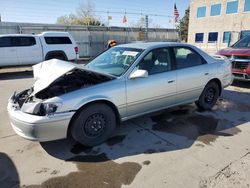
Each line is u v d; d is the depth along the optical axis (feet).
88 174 9.46
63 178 9.23
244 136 12.73
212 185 8.68
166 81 13.53
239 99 19.89
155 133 13.15
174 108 17.21
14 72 38.81
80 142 11.21
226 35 102.58
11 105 11.32
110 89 11.44
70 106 10.34
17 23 56.29
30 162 10.36
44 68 12.45
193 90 15.28
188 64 15.05
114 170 9.71
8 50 35.91
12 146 11.76
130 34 74.54
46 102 10.05
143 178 9.16
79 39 64.90
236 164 10.02
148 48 13.37
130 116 12.64
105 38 69.41
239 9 95.91
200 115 15.90
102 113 11.49
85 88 10.99
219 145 11.71
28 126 9.82
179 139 12.42
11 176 9.36
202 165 9.97
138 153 11.05
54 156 10.84
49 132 10.07
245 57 23.00
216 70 16.38
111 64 13.61
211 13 107.76
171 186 8.66
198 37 116.26
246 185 8.68
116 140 12.34
